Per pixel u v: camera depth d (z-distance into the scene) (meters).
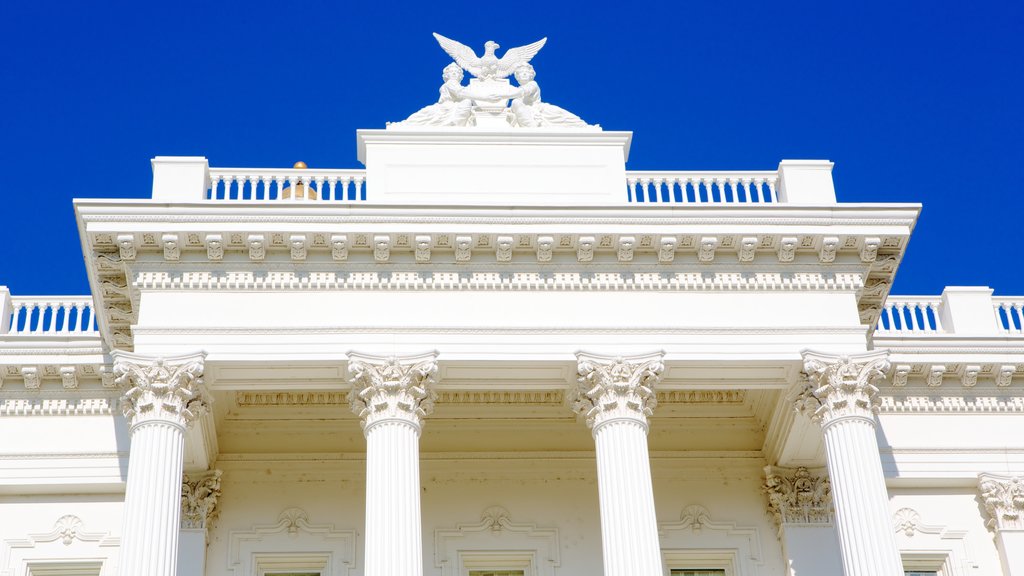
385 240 36.44
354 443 41.88
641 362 36.12
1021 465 42.00
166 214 36.09
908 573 41.25
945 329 44.59
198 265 36.69
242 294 36.53
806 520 41.00
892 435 42.06
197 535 39.59
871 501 34.88
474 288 37.00
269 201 36.38
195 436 38.38
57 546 40.03
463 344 36.28
